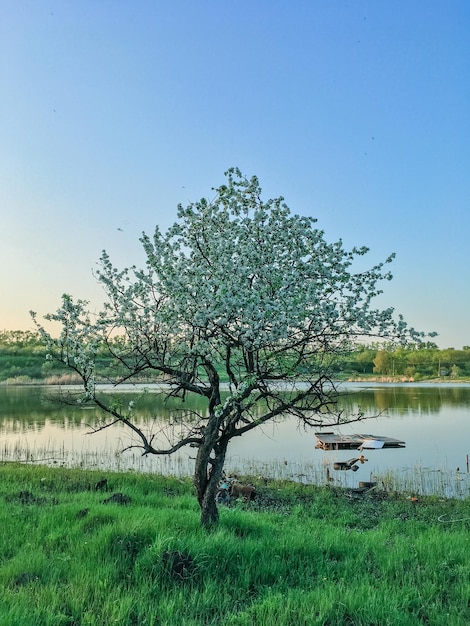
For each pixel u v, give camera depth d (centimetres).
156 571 721
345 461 2080
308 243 907
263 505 1436
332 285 875
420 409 4291
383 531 1102
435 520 1280
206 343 852
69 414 3884
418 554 875
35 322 845
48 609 611
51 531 902
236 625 597
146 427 2927
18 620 572
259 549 820
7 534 899
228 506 1406
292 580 753
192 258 924
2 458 2167
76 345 852
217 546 794
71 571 729
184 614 625
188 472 1903
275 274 846
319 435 2789
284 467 2002
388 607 637
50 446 2475
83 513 993
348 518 1273
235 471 1920
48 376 7412
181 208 898
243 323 827
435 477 1802
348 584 723
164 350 891
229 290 798
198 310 821
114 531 830
